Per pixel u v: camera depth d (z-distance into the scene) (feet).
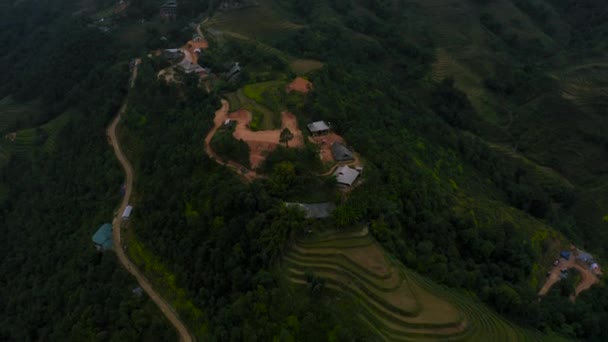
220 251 216.33
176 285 234.17
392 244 225.15
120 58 469.57
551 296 253.03
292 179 233.76
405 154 298.35
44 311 255.09
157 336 217.15
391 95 412.36
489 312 220.23
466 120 487.20
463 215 271.49
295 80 341.00
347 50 501.15
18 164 415.64
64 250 281.74
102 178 320.29
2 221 352.90
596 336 241.35
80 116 411.54
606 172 415.44
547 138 458.50
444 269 221.87
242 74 363.97
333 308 191.93
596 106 463.42
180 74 372.38
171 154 284.00
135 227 271.90
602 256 325.83
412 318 193.26
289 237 213.87
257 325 189.98
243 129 281.54
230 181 236.43
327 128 281.95
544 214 346.33
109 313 227.81
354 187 240.32
